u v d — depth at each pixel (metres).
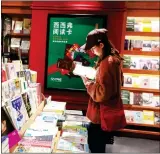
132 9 3.47
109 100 2.00
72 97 3.69
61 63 3.64
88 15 3.50
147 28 3.59
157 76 3.71
